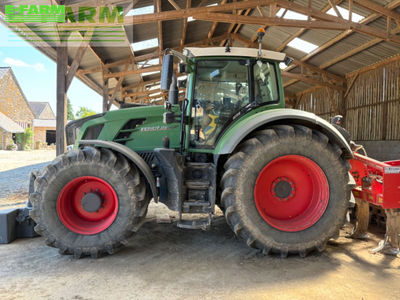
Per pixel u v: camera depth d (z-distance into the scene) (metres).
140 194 3.01
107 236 2.93
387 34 8.37
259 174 2.93
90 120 3.90
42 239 3.57
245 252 3.11
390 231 3.06
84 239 2.93
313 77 14.52
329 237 2.97
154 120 3.80
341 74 13.73
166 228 3.96
